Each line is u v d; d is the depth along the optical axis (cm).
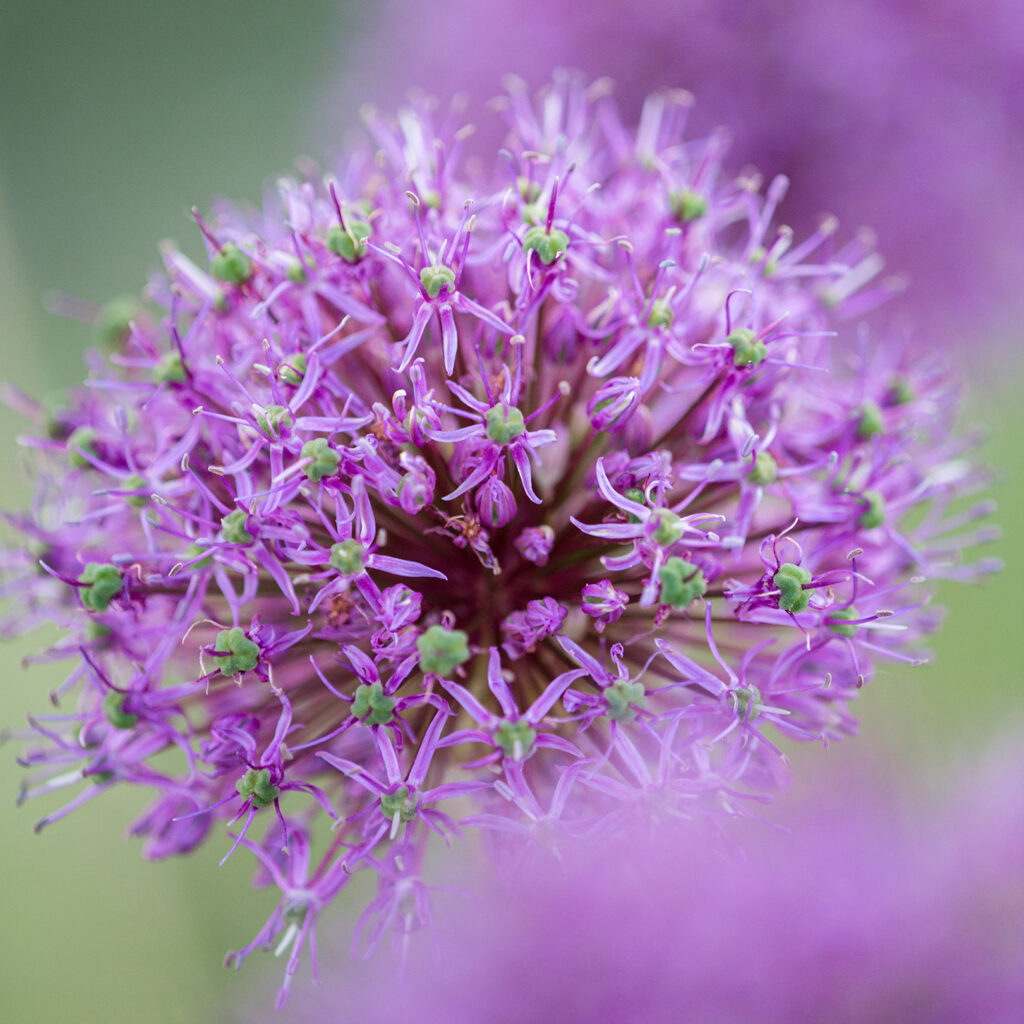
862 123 52
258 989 48
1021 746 47
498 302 46
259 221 49
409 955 46
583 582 46
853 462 47
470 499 45
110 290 63
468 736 44
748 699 45
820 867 45
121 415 46
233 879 52
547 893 44
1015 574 55
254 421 45
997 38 52
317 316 46
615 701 44
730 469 45
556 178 45
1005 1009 44
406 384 46
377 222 46
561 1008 44
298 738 46
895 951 44
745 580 46
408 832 45
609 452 46
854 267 51
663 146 50
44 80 66
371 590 44
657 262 47
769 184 53
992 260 53
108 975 52
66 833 52
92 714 46
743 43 52
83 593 45
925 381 49
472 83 54
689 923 44
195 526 46
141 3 67
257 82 67
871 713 50
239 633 45
